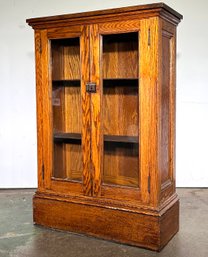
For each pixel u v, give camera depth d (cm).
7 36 386
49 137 279
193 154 395
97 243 255
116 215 254
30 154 401
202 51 379
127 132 269
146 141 242
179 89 386
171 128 263
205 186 398
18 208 331
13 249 245
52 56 276
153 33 231
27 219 302
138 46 240
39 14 385
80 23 256
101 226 261
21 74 391
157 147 239
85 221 267
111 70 266
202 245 251
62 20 260
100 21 249
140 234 246
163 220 244
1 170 402
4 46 387
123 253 239
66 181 275
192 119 390
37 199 286
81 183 269
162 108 246
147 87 238
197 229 280
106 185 259
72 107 286
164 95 249
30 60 389
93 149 262
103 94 261
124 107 268
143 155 244
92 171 263
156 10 227
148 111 239
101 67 255
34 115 396
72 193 274
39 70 278
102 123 260
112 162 264
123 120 269
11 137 399
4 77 392
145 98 239
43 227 284
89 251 242
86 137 264
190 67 382
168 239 256
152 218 241
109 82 265
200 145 393
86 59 258
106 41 259
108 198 259
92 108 260
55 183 280
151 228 242
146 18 233
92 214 263
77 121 285
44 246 250
